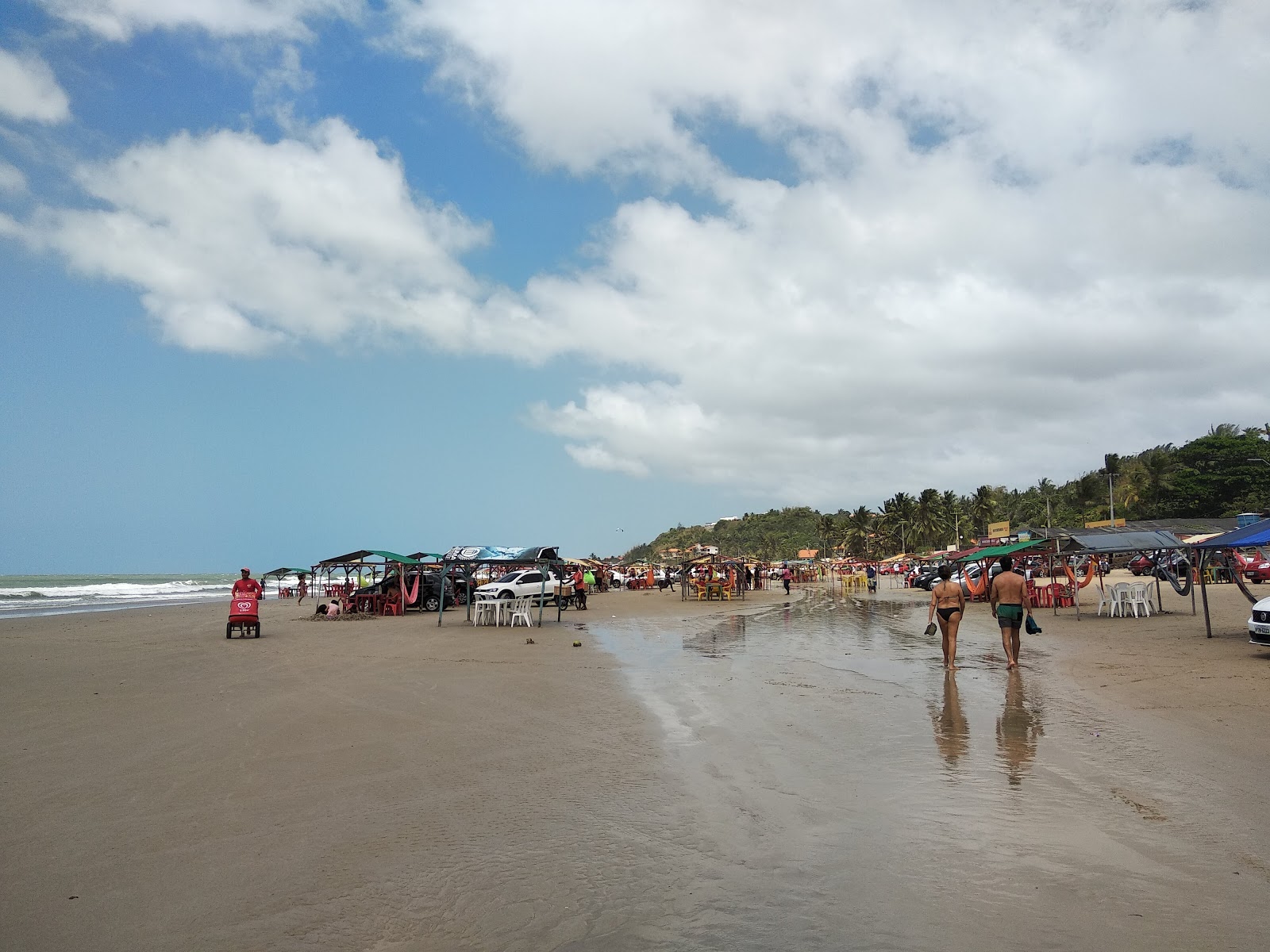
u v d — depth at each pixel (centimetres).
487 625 2677
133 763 800
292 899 475
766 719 1002
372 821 618
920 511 12450
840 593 5500
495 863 529
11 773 765
